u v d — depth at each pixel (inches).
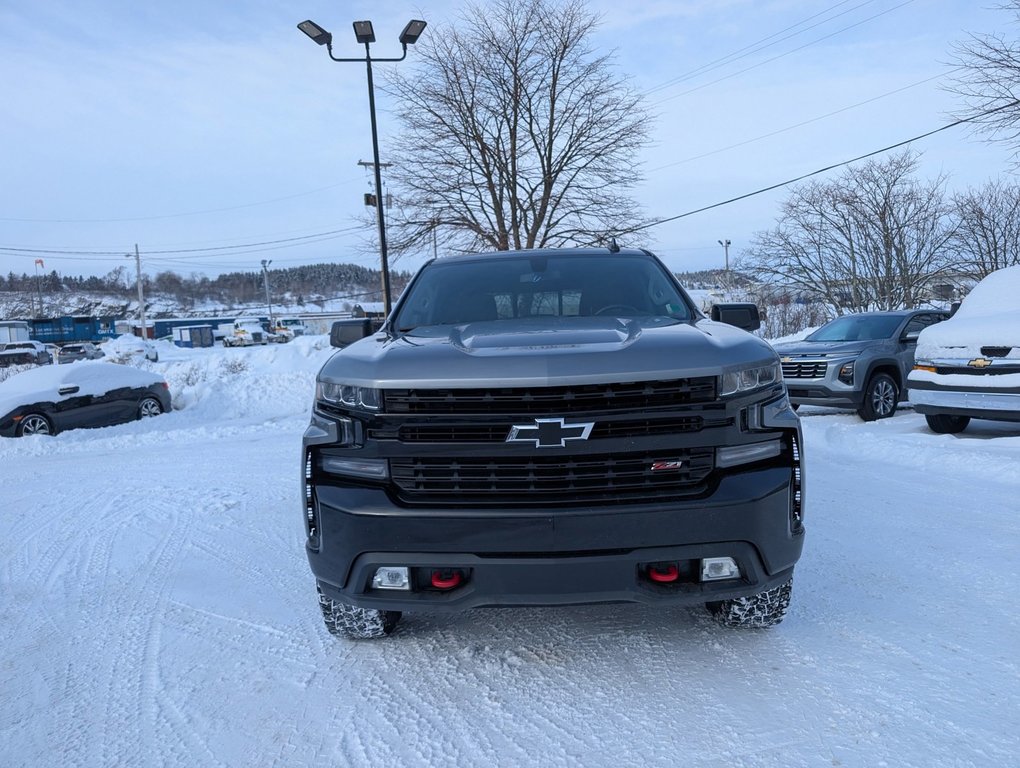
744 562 110.9
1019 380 297.7
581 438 108.2
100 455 411.8
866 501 222.8
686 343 116.6
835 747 96.2
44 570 192.7
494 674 121.8
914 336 437.1
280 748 102.7
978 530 189.6
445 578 113.2
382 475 113.3
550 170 1333.7
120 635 145.6
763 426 112.4
